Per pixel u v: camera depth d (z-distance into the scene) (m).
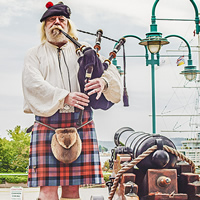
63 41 4.45
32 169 4.30
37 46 4.50
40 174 4.26
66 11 4.45
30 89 4.21
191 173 4.34
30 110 4.36
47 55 4.42
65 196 4.39
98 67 4.21
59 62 4.41
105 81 4.25
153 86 6.92
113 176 5.02
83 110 4.31
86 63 4.11
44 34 4.52
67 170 4.28
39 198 4.33
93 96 4.35
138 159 4.10
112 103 4.57
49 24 4.42
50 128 4.31
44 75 4.35
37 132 4.34
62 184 4.25
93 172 4.34
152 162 4.17
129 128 5.62
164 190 4.12
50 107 4.08
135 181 4.32
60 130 4.25
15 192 7.04
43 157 4.28
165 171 4.13
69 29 4.59
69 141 4.20
